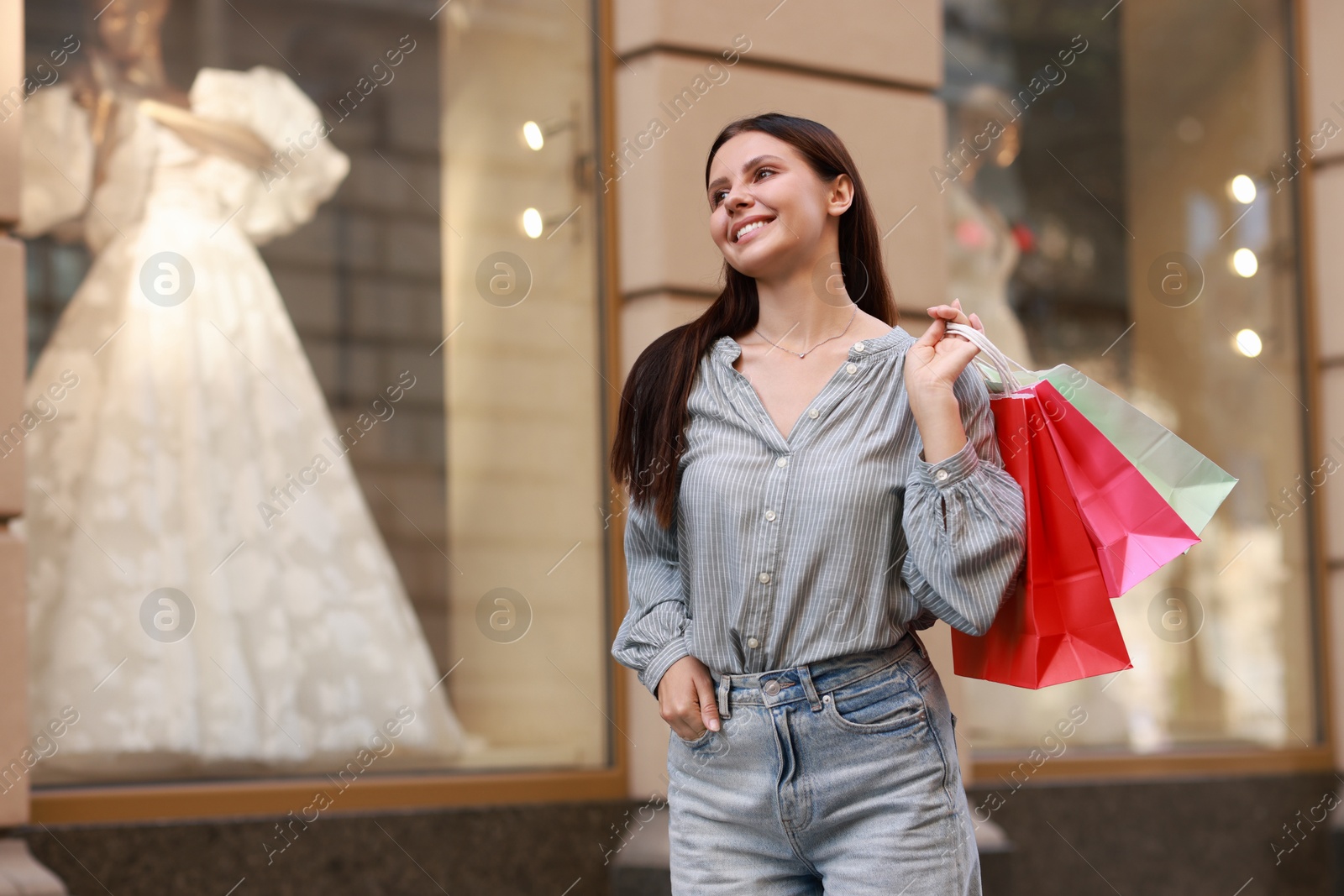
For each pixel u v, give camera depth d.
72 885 5.04
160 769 5.41
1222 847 7.49
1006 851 6.70
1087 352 7.93
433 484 6.53
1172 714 7.83
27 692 5.02
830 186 3.18
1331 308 8.20
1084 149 8.09
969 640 3.09
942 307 2.96
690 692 2.97
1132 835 7.20
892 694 2.87
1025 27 7.97
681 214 6.43
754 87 6.60
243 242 6.12
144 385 5.68
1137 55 8.30
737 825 2.93
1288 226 8.34
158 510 5.59
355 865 5.60
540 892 6.00
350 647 5.96
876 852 2.81
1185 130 8.37
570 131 6.65
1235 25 8.49
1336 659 8.10
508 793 6.04
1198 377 8.21
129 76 5.96
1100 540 2.99
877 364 3.01
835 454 2.92
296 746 5.71
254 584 5.75
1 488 5.09
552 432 6.59
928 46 7.07
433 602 6.42
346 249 6.44
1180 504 3.00
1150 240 8.20
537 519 6.56
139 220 5.86
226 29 6.26
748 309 3.23
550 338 6.62
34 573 5.34
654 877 5.98
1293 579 8.20
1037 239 7.86
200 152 6.09
